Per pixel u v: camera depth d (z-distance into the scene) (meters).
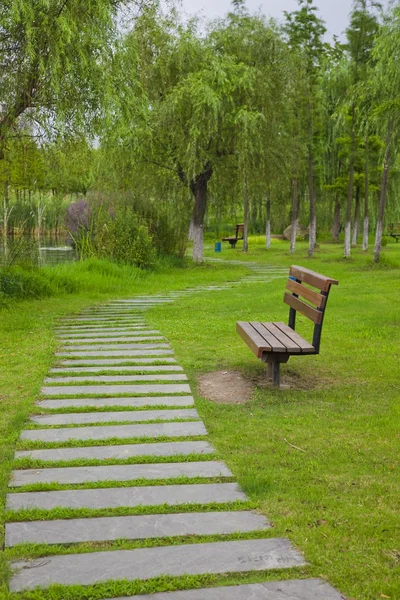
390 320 9.19
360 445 4.12
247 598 2.39
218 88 19.12
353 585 2.47
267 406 5.08
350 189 23.48
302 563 2.64
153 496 3.33
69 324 9.57
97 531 2.94
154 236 21.66
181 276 18.66
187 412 4.88
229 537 2.88
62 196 33.81
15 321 9.65
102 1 10.92
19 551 2.73
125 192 21.55
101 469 3.73
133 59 12.88
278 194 25.41
